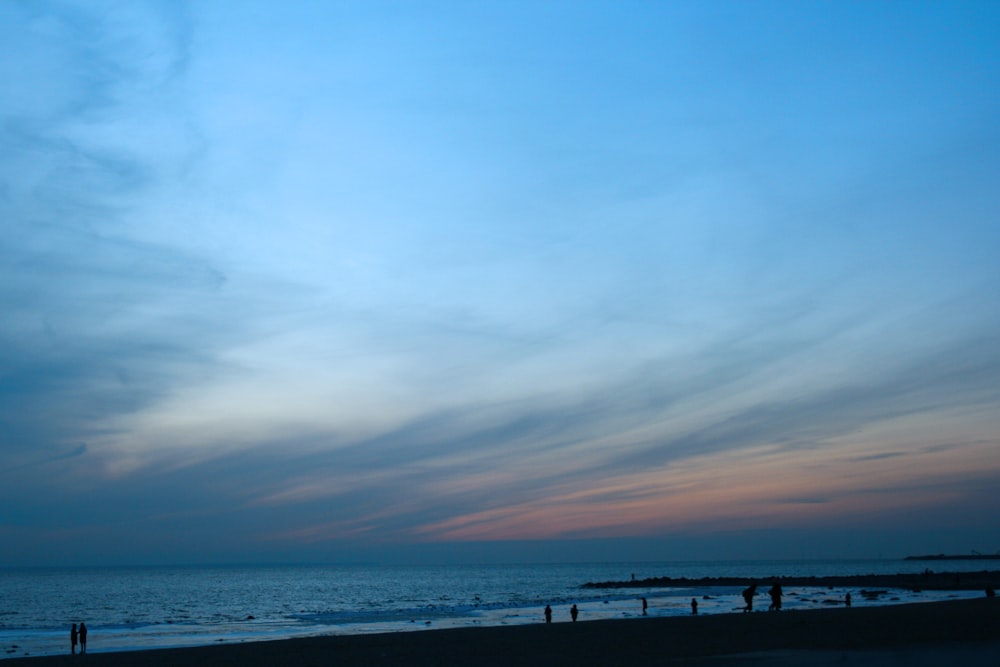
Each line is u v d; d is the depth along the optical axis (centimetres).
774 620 4125
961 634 3045
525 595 12781
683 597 10681
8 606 11162
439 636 3988
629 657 2675
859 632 3238
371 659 2969
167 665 2977
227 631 6047
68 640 5412
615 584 16688
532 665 2536
